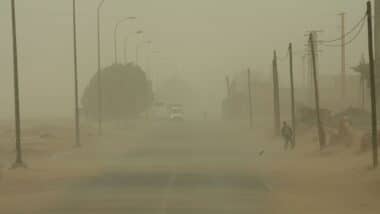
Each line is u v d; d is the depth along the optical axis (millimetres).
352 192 40250
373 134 50656
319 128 70875
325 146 69312
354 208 34500
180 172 53344
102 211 32562
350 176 47781
